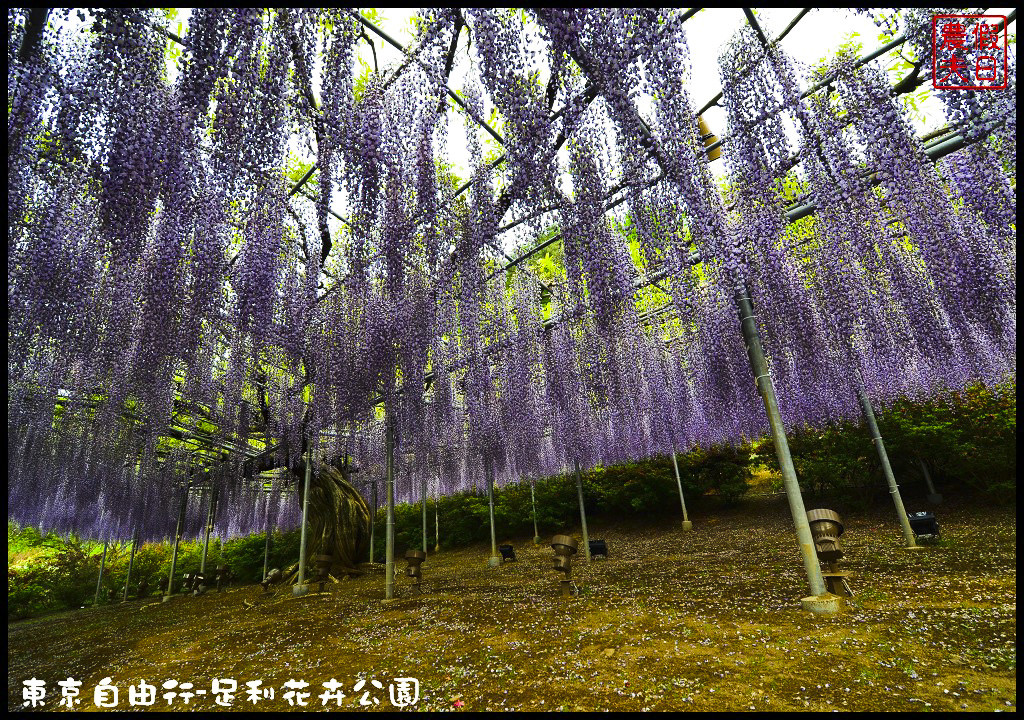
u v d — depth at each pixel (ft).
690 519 40.60
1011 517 21.84
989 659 7.92
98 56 7.88
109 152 8.29
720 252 13.19
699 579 18.17
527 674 9.57
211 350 17.95
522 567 30.53
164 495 40.24
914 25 10.06
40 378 17.92
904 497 29.71
